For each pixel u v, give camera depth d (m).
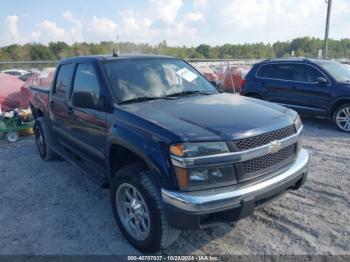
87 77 4.20
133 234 3.30
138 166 3.20
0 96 8.70
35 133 6.27
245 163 2.87
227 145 2.78
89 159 4.33
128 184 3.20
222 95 4.22
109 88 3.72
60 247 3.36
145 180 2.97
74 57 4.84
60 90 5.00
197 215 2.66
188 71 4.60
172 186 2.75
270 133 3.04
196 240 3.41
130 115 3.29
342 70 8.69
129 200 3.37
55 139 5.61
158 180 2.83
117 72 3.97
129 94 3.77
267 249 3.23
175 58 4.77
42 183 5.03
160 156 2.79
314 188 4.56
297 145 3.42
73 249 3.32
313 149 6.42
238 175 2.83
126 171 3.19
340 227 3.57
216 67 19.98
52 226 3.77
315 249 3.21
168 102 3.71
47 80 9.78
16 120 7.70
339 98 7.88
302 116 9.20
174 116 3.17
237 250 3.23
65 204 4.30
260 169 2.99
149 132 2.96
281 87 9.05
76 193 4.63
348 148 6.48
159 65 4.38
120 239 3.48
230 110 3.38
